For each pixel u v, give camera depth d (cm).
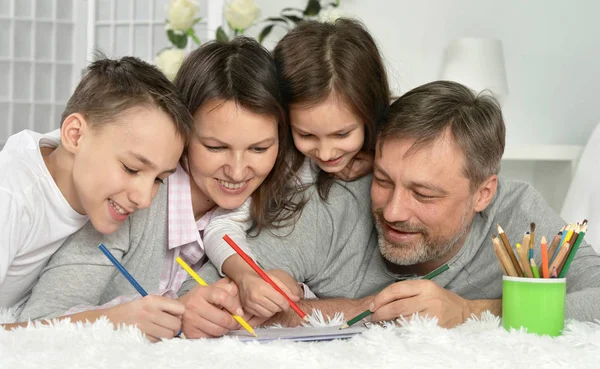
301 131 150
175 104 125
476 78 316
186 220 148
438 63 346
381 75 156
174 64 263
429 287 118
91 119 123
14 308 137
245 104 136
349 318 132
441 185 132
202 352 92
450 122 132
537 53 349
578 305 125
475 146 134
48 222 130
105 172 122
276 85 144
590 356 94
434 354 91
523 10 347
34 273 136
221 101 136
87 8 371
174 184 148
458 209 137
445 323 117
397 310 117
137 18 350
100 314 111
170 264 154
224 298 115
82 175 124
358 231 157
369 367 87
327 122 146
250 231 155
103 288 137
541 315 108
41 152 137
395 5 342
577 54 349
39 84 373
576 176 246
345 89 145
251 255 144
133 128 120
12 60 366
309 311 134
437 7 344
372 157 158
